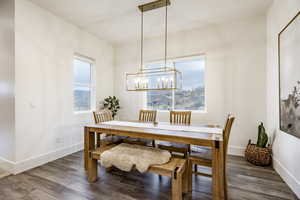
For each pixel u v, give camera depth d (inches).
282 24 87.9
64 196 72.6
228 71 127.0
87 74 153.5
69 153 128.0
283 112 85.7
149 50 160.6
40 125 106.7
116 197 72.2
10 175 91.3
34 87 102.9
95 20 125.0
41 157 106.8
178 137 72.5
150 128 89.9
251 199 70.5
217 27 131.0
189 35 141.6
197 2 101.0
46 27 110.2
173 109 153.6
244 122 121.9
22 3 95.7
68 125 127.6
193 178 90.3
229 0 99.0
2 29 97.9
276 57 97.0
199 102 142.8
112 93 177.2
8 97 95.6
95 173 86.4
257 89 118.0
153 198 71.7
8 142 96.2
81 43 139.6
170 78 98.1
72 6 105.9
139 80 108.3
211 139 66.5
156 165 69.4
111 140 105.2
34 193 74.7
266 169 99.0
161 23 129.6
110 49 174.9
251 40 119.6
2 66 98.4
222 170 65.1
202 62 141.6
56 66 117.5
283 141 86.7
